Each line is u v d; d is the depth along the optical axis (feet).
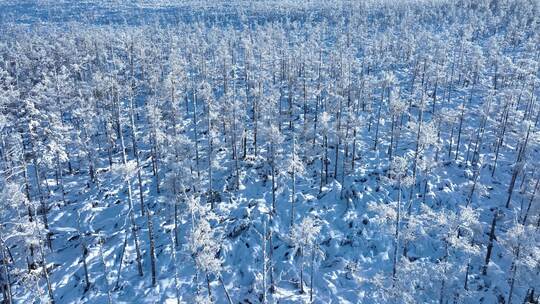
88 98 233.14
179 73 226.38
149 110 170.40
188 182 146.20
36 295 130.00
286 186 185.16
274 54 301.22
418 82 274.57
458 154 206.18
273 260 151.74
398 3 615.57
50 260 147.33
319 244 157.79
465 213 115.44
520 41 400.47
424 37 353.31
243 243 156.97
